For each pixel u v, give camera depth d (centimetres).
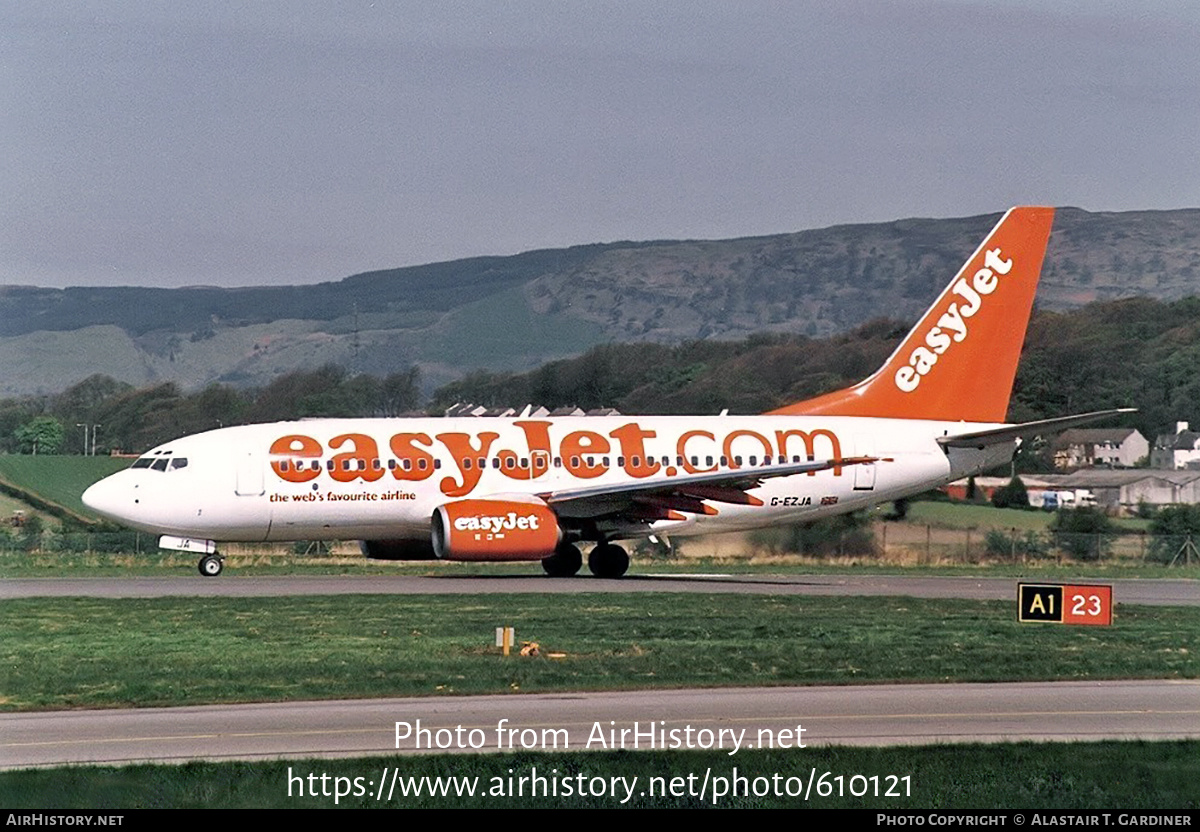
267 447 13200
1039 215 14912
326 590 11831
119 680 7050
